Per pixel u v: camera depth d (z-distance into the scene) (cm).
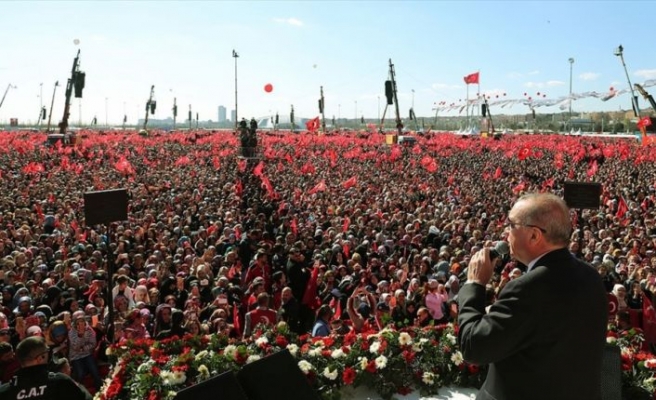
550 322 271
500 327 275
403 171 4300
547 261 287
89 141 6881
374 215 2153
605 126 12719
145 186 3044
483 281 313
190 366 549
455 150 6378
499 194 3030
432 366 560
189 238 1766
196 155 5556
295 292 1213
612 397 462
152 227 1828
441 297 1064
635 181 3531
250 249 1581
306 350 573
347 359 551
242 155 5291
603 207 2575
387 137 7044
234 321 1025
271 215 2244
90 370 888
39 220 2067
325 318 872
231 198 2680
